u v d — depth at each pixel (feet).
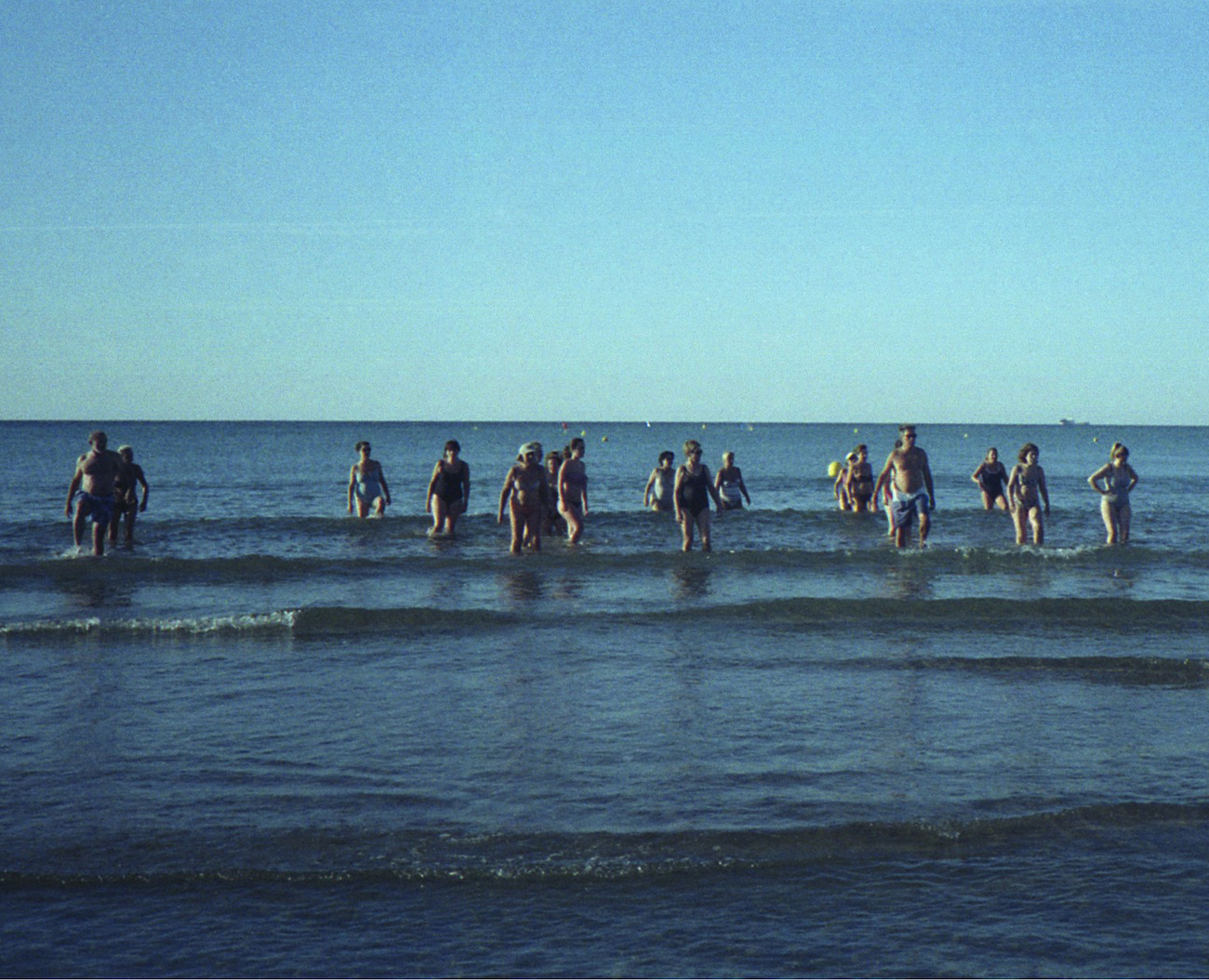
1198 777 21.44
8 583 45.96
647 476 140.77
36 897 15.72
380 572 49.42
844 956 14.32
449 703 26.50
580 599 42.34
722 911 15.57
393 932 14.83
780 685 28.71
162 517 79.92
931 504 55.72
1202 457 280.51
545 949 14.39
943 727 24.77
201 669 30.12
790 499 100.37
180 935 14.65
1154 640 35.53
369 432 553.23
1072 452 317.22
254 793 19.90
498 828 18.24
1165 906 15.93
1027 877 16.87
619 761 21.94
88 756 22.07
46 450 240.32
